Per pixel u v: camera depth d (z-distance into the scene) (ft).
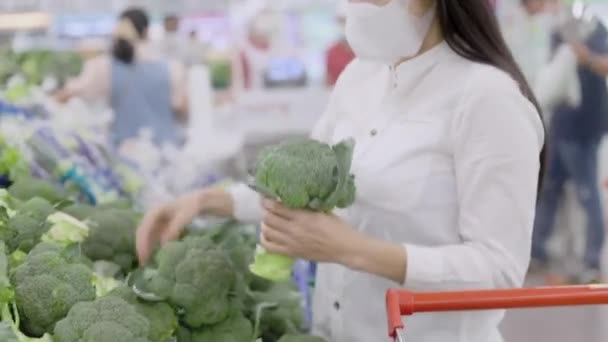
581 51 15.70
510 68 5.25
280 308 6.16
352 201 4.93
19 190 6.72
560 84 15.93
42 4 24.22
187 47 22.98
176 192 11.31
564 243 16.44
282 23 25.26
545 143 5.54
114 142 13.71
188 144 15.34
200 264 5.26
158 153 12.15
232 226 6.45
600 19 16.16
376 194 5.38
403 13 5.21
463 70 5.30
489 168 5.00
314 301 6.19
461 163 5.16
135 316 4.68
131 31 17.19
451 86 5.30
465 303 4.31
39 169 7.80
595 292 4.33
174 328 5.13
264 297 6.14
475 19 5.27
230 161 14.80
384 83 5.77
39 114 9.43
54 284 4.73
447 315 5.43
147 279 5.23
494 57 5.26
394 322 4.18
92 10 24.72
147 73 16.98
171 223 6.09
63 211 6.48
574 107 15.97
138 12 17.48
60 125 9.05
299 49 25.13
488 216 5.01
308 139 4.96
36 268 4.79
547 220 16.48
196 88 17.65
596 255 15.97
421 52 5.45
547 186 16.33
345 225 4.87
